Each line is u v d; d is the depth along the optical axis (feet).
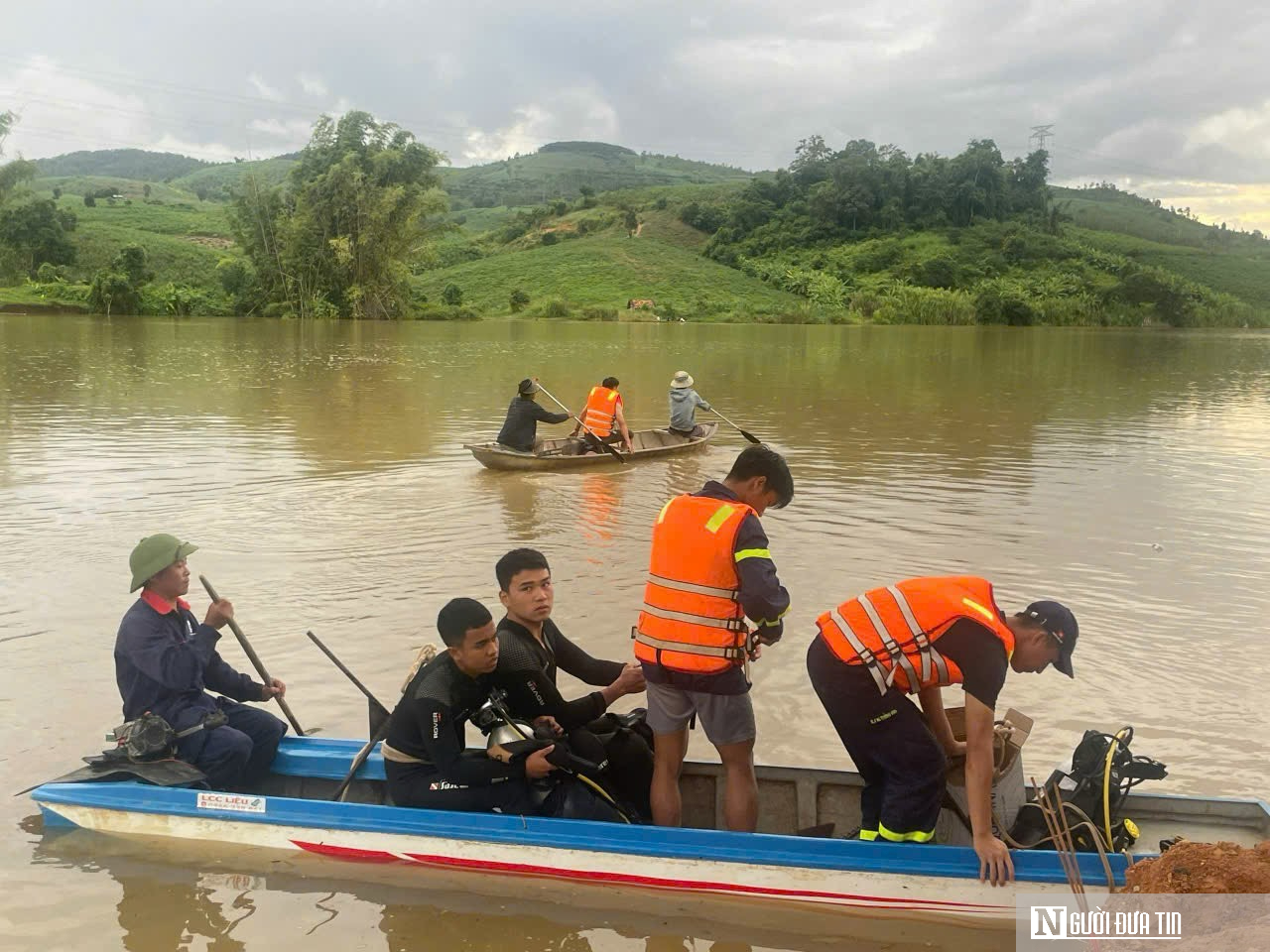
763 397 69.77
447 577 25.32
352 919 12.21
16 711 17.63
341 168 193.67
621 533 30.07
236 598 23.65
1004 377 88.43
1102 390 77.51
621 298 260.21
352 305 194.70
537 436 54.90
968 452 45.65
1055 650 12.29
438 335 144.15
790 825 14.19
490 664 13.56
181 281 226.79
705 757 16.34
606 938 11.91
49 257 214.48
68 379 71.46
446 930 12.00
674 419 47.47
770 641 12.94
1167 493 36.65
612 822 13.20
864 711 12.37
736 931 12.09
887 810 12.50
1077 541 29.35
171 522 30.63
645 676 13.38
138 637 14.87
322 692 18.60
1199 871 10.79
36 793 14.12
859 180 338.95
